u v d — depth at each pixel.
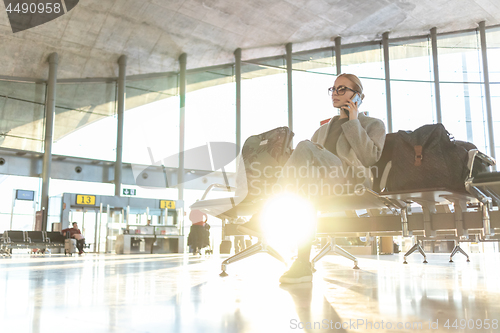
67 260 6.11
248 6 14.73
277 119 17.55
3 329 0.85
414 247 4.82
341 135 2.30
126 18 14.70
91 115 17.48
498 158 15.90
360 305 1.19
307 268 1.97
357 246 8.37
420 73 16.92
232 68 18.83
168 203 15.55
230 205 2.39
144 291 1.59
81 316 1.02
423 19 16.00
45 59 16.23
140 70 17.95
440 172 2.08
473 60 16.84
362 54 17.69
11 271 3.14
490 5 15.23
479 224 2.28
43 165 15.65
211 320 0.96
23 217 16.22
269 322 0.93
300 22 15.84
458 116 16.41
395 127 16.48
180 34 16.02
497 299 1.33
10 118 16.34
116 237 13.02
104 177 17.39
